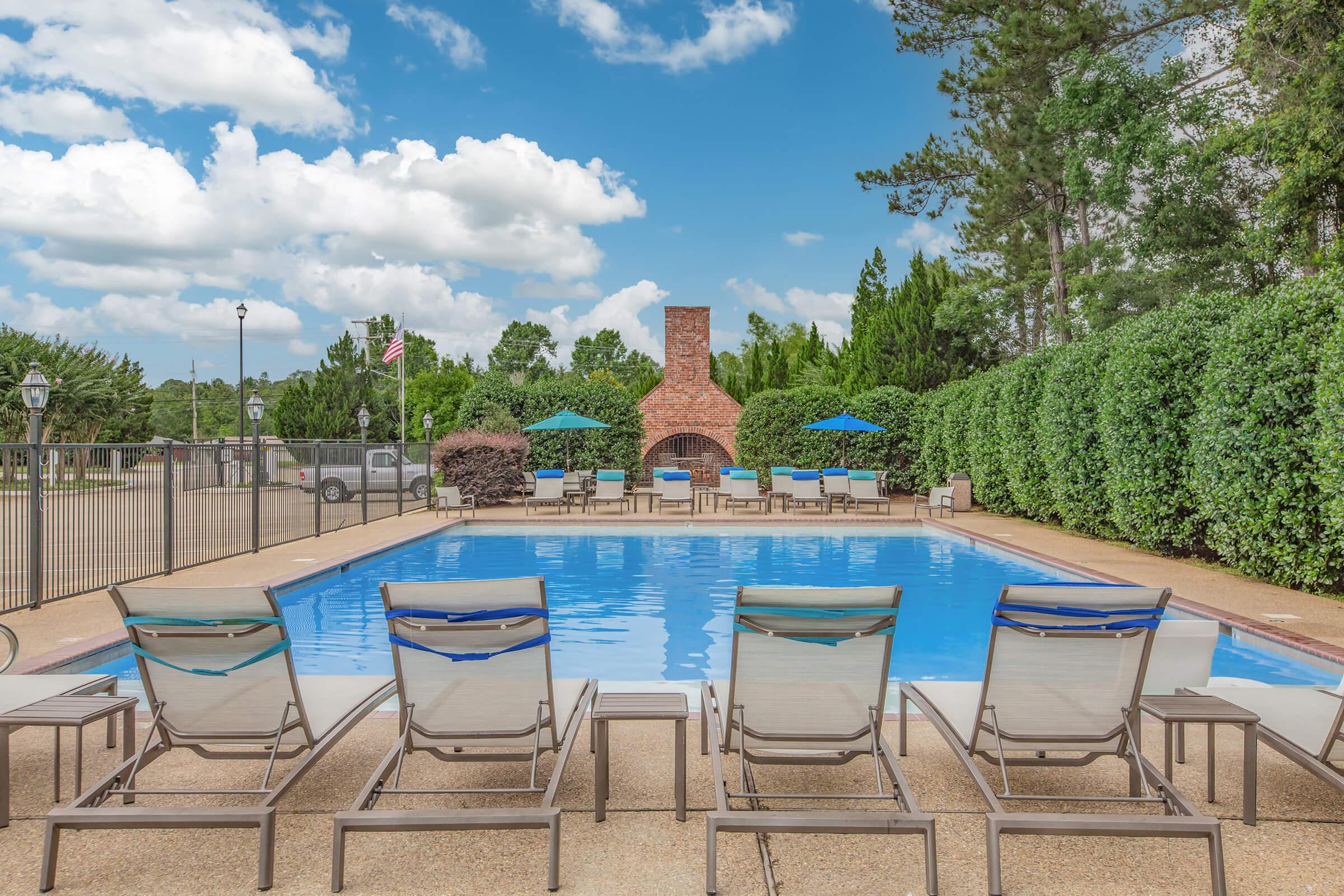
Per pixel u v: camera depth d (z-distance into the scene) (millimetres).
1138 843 3084
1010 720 3236
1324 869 2875
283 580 8820
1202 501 9375
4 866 2883
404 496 19141
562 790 3537
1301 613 7094
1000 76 20891
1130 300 19375
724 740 3342
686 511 17688
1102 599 3084
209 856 2971
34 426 7531
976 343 24922
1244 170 16719
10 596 7215
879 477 18328
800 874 2836
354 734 4219
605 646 6969
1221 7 17484
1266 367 8359
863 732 3205
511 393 21719
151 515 9047
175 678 3188
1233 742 4164
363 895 2695
